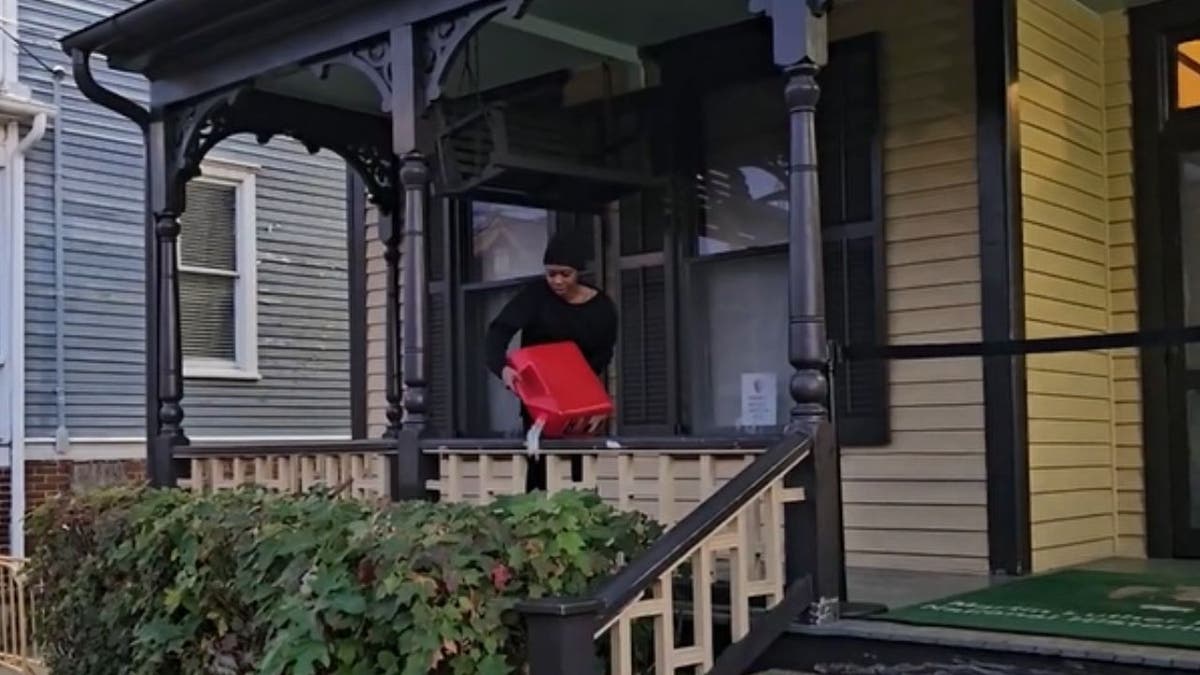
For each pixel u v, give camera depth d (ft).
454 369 24.29
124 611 17.01
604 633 11.55
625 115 20.92
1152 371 18.40
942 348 13.38
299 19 17.69
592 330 17.61
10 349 29.76
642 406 20.95
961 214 17.42
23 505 29.66
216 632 15.33
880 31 18.37
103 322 31.94
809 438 12.61
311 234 37.29
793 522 12.67
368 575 11.73
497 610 11.80
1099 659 10.82
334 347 37.83
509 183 20.24
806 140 12.59
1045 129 17.69
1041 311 17.28
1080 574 16.19
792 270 12.66
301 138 22.74
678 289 20.52
